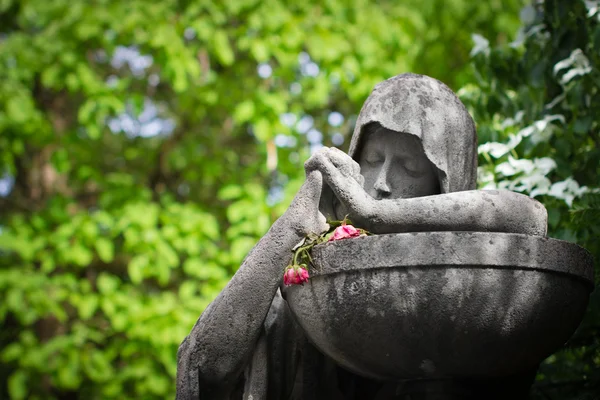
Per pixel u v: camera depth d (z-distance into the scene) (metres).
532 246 2.38
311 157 2.60
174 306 6.04
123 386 6.46
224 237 6.66
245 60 6.96
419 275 2.34
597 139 3.90
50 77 6.45
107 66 7.23
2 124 6.51
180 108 7.01
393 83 2.78
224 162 7.19
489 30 6.80
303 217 2.56
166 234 6.15
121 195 6.52
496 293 2.34
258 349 2.72
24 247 6.23
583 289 2.52
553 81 3.92
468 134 2.79
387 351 2.42
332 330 2.44
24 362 6.06
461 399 2.58
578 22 3.88
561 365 3.83
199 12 6.60
